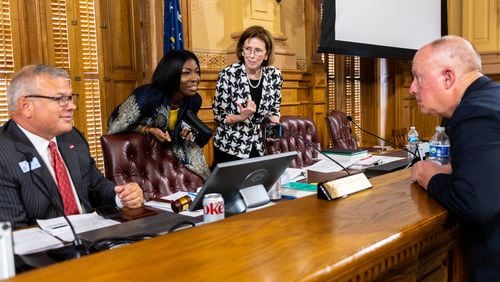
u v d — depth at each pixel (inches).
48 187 70.2
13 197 66.7
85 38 147.1
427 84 58.3
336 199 52.1
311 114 217.2
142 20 159.8
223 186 59.2
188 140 101.9
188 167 99.5
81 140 82.9
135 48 159.2
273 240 37.4
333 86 245.1
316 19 217.2
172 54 98.7
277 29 193.0
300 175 94.9
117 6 153.9
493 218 49.5
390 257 39.6
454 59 56.6
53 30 140.2
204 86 166.6
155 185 93.6
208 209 54.6
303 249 35.0
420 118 293.9
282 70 191.0
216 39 175.5
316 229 40.5
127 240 47.8
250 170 61.0
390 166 104.0
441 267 58.1
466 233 54.0
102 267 31.2
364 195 54.5
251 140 118.3
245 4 176.7
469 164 48.0
